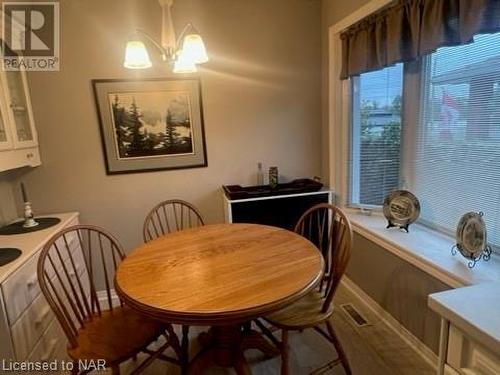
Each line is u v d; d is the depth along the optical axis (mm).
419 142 2062
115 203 2631
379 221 2367
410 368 1749
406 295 1930
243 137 2793
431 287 1710
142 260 1572
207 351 1739
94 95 2455
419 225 2152
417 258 1757
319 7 2760
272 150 2873
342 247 1648
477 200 1688
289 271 1408
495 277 1461
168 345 1634
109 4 2383
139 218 2689
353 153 2664
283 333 1518
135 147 2588
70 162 2504
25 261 1566
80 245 2105
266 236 1849
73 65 2398
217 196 2820
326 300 1576
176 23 2520
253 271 1418
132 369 1865
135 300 1223
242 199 2520
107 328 1492
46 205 2510
